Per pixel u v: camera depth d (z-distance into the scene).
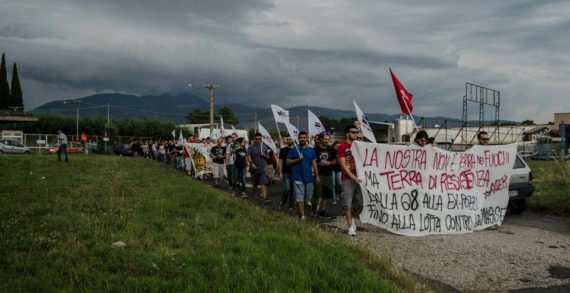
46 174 17.41
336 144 11.70
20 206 9.00
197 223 7.79
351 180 8.27
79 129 79.81
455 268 6.10
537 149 54.06
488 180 9.38
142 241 6.38
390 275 5.21
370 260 5.74
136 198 10.88
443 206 8.80
